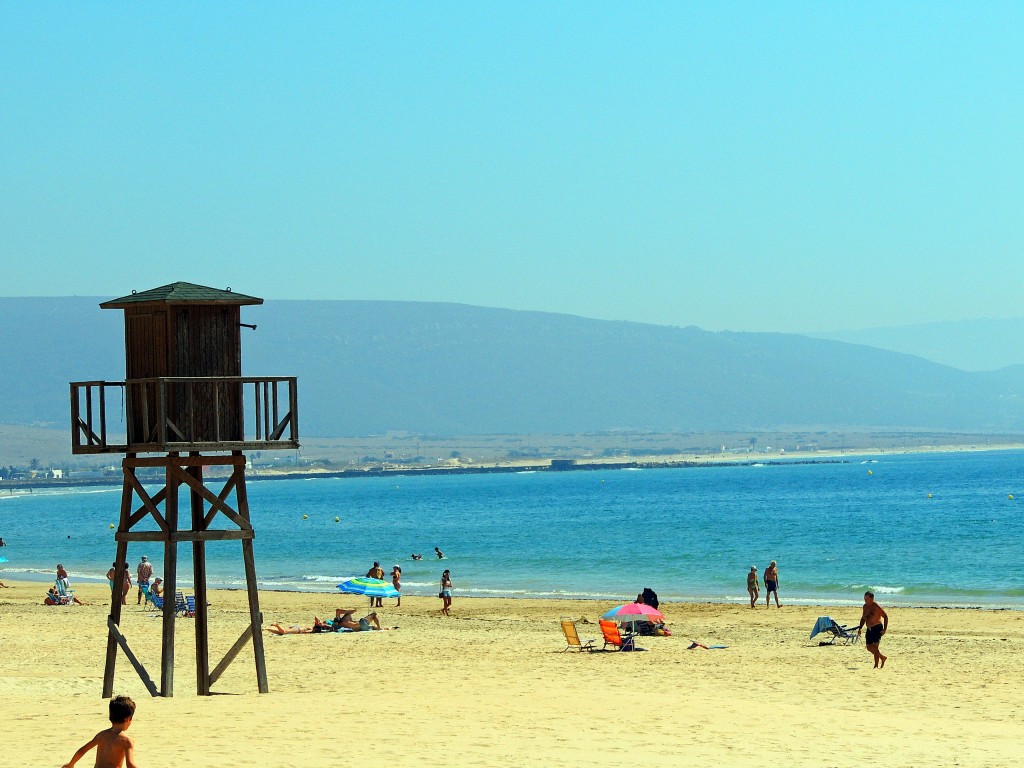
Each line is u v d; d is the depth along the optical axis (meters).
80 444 48.91
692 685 55.75
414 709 45.88
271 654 69.75
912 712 47.81
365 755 35.78
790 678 58.31
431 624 90.00
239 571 162.25
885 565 147.75
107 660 49.56
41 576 166.50
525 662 65.19
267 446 49.06
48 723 41.38
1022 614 94.62
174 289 48.59
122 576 49.91
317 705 46.88
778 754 37.44
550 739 39.44
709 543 193.62
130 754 29.38
